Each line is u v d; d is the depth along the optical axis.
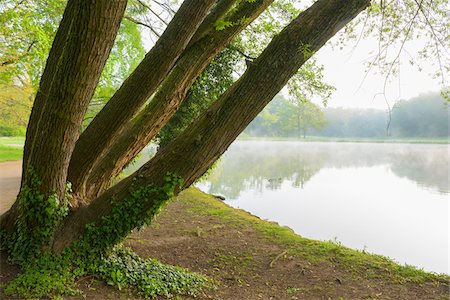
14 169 15.99
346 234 8.92
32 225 3.94
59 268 3.91
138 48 12.23
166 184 4.00
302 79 7.80
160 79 4.14
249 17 4.61
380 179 19.02
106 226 4.20
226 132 3.86
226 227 7.88
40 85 4.18
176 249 6.38
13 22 7.86
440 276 5.46
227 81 9.36
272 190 15.44
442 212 11.38
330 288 5.16
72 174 4.27
